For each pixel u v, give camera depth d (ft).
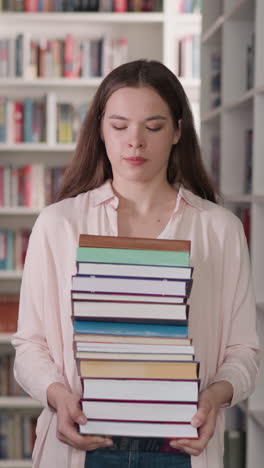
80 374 4.04
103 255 4.25
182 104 4.91
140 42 14.64
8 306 13.99
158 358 4.07
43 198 14.19
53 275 4.76
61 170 14.19
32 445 13.89
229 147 10.62
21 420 13.91
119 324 4.17
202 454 4.52
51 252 4.77
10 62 14.06
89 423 4.01
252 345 4.86
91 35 14.65
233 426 10.26
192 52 14.10
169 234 4.80
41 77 14.11
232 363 4.68
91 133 5.07
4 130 14.11
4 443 13.89
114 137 4.61
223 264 4.86
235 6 9.86
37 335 4.82
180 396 4.04
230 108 10.31
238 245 4.89
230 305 4.87
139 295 4.19
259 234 8.74
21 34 14.01
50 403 4.44
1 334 13.51
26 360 4.70
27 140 14.16
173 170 5.30
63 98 14.67
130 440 4.07
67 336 4.68
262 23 8.66
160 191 4.91
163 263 4.25
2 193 14.15
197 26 14.42
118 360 4.04
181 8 14.11
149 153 4.59
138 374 4.04
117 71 4.75
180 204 4.86
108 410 4.03
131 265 4.22
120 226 4.85
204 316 4.76
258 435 8.86
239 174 10.66
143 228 4.86
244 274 4.90
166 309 4.19
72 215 4.84
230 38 10.57
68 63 14.06
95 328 4.16
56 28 14.64
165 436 4.02
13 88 14.61
